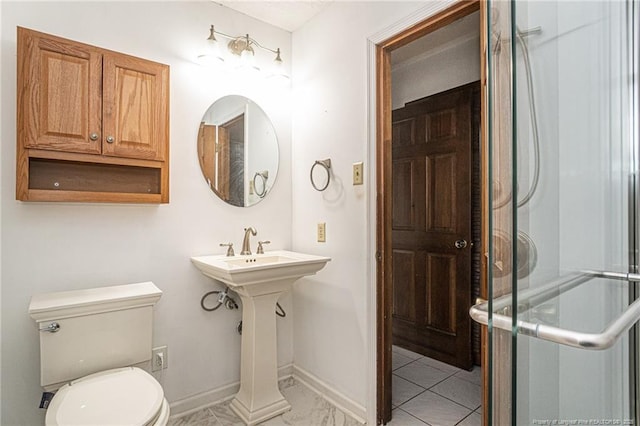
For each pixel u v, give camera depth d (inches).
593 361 26.7
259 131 91.2
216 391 81.4
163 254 75.0
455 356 102.7
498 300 20.9
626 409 30.2
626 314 24.4
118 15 69.4
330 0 81.8
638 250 32.2
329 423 73.0
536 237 22.1
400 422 73.7
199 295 79.7
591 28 28.0
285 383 90.7
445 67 109.0
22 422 59.6
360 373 74.9
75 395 49.5
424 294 111.5
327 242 84.5
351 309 77.5
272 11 86.8
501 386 20.7
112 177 68.4
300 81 94.0
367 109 73.7
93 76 61.2
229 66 85.7
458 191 102.9
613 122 30.2
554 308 23.2
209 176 81.9
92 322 57.2
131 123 65.1
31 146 55.7
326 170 84.4
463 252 101.3
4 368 58.3
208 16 82.0
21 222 59.6
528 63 21.9
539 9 23.3
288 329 95.0
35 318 52.6
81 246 65.3
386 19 70.3
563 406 23.8
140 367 62.1
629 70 31.7
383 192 73.4
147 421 45.0
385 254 74.0
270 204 93.0
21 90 55.1
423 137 112.4
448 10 60.6
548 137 23.6
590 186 27.5
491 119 21.8
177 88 77.3
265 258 84.2
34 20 60.7
